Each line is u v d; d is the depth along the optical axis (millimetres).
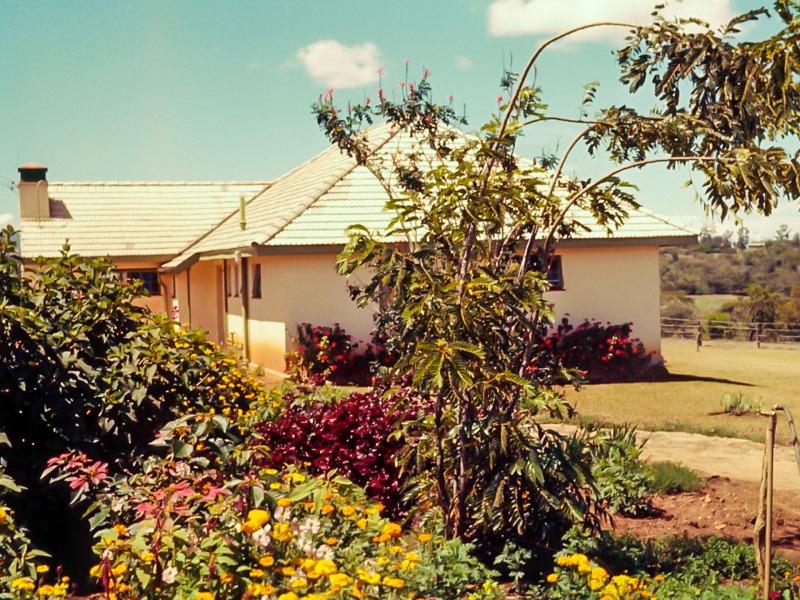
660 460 10680
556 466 6344
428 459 6969
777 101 6254
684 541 7070
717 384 18531
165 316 8711
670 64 6902
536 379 6871
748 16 6559
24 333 6848
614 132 7141
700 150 6969
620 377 19625
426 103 10273
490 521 6414
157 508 5074
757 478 9758
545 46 6879
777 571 6609
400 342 6574
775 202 6312
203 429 6414
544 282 6426
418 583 5398
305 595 4676
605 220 7305
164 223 32219
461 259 6621
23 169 31891
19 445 6867
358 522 5781
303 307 18625
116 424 7301
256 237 18406
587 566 5488
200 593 4480
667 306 50594
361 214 19031
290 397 10234
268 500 5406
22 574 5305
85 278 8148
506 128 6824
